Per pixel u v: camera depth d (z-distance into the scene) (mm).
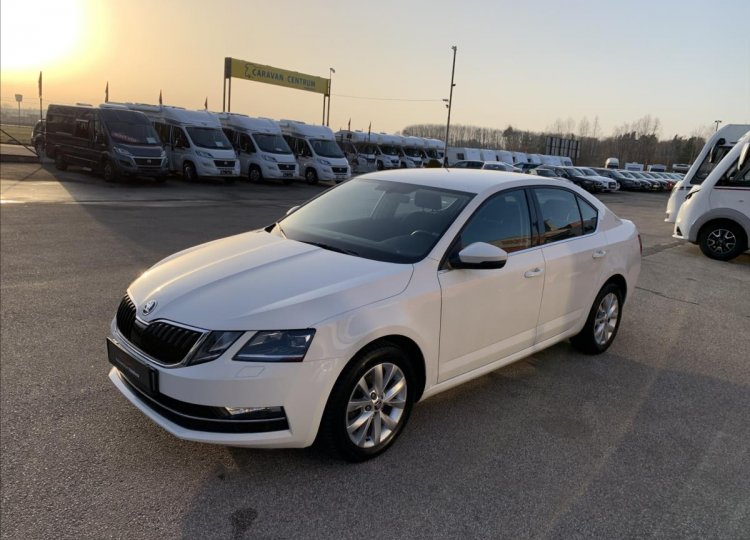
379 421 3061
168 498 2664
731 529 2635
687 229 10602
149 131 19344
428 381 3275
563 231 4234
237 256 3363
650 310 6516
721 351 5160
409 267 3143
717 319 6246
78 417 3350
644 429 3578
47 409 3424
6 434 3131
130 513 2547
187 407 2641
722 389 4285
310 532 2486
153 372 2717
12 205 12383
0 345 4371
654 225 16516
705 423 3709
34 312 5188
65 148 20875
